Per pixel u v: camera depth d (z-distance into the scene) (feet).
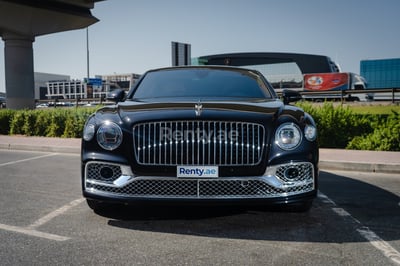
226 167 11.30
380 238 11.62
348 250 10.63
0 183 19.70
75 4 94.84
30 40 91.97
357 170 23.97
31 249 10.58
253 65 164.55
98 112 13.21
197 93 15.14
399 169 23.09
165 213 13.88
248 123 11.41
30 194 17.19
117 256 10.11
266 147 11.44
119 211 14.15
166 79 16.51
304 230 12.28
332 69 154.40
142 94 15.55
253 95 15.06
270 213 13.99
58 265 9.53
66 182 19.97
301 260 9.91
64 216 13.70
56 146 34.55
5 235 11.72
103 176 11.90
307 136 11.89
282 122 11.75
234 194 11.41
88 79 159.74
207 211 14.12
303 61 154.92
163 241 11.21
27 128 47.34
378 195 17.31
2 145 37.04
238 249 10.64
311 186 11.85
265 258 10.02
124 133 11.66
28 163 27.04
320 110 33.24
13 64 89.81
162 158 11.44
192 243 11.06
